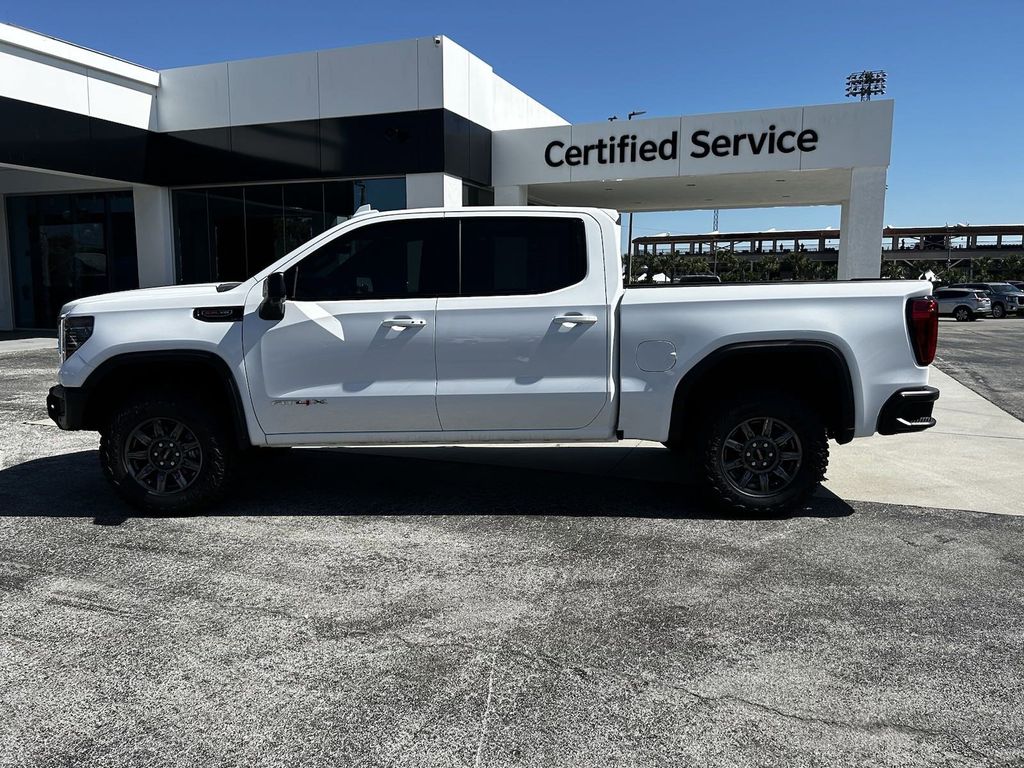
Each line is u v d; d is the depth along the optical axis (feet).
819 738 8.98
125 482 16.96
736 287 16.15
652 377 16.26
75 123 50.70
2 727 9.23
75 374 16.52
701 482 16.83
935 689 10.02
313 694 9.91
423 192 53.47
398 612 12.25
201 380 17.53
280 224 58.13
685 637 11.41
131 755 8.71
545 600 12.70
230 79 56.13
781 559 14.51
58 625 11.82
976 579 13.58
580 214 16.56
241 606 12.48
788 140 56.44
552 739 8.96
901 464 22.33
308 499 18.45
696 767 8.47
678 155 58.65
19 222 64.18
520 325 16.31
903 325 16.02
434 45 51.60
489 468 21.42
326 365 16.52
